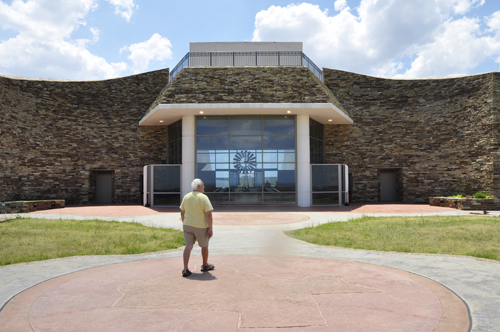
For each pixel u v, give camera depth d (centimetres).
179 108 1948
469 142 2142
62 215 1620
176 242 925
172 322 390
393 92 2416
